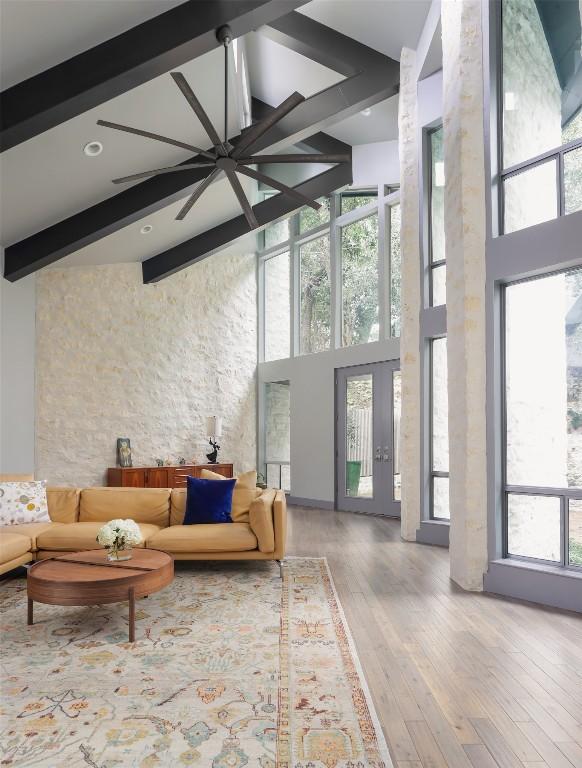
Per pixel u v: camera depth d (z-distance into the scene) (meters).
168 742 2.19
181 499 5.43
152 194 6.50
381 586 4.39
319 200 9.14
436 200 6.29
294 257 9.52
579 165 3.98
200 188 4.84
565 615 3.68
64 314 8.23
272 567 5.02
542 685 2.68
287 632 3.40
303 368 9.13
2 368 7.09
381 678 2.76
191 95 3.82
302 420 9.12
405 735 2.24
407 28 6.06
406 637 3.31
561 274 4.06
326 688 2.64
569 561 3.98
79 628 3.51
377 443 7.98
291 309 9.48
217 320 9.62
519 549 4.25
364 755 2.09
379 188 8.19
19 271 6.78
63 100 4.31
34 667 2.91
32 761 2.06
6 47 4.05
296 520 7.53
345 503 8.41
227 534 4.74
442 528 5.87
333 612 3.76
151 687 2.67
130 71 4.33
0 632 3.45
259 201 9.50
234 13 4.32
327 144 8.20
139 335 8.85
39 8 3.87
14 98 4.31
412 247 6.35
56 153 5.39
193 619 3.66
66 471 8.12
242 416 9.75
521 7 4.40
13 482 5.27
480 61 4.48
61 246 6.56
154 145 5.92
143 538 4.75
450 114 4.69
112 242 7.82
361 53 6.36
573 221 3.82
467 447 4.33
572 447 3.97
